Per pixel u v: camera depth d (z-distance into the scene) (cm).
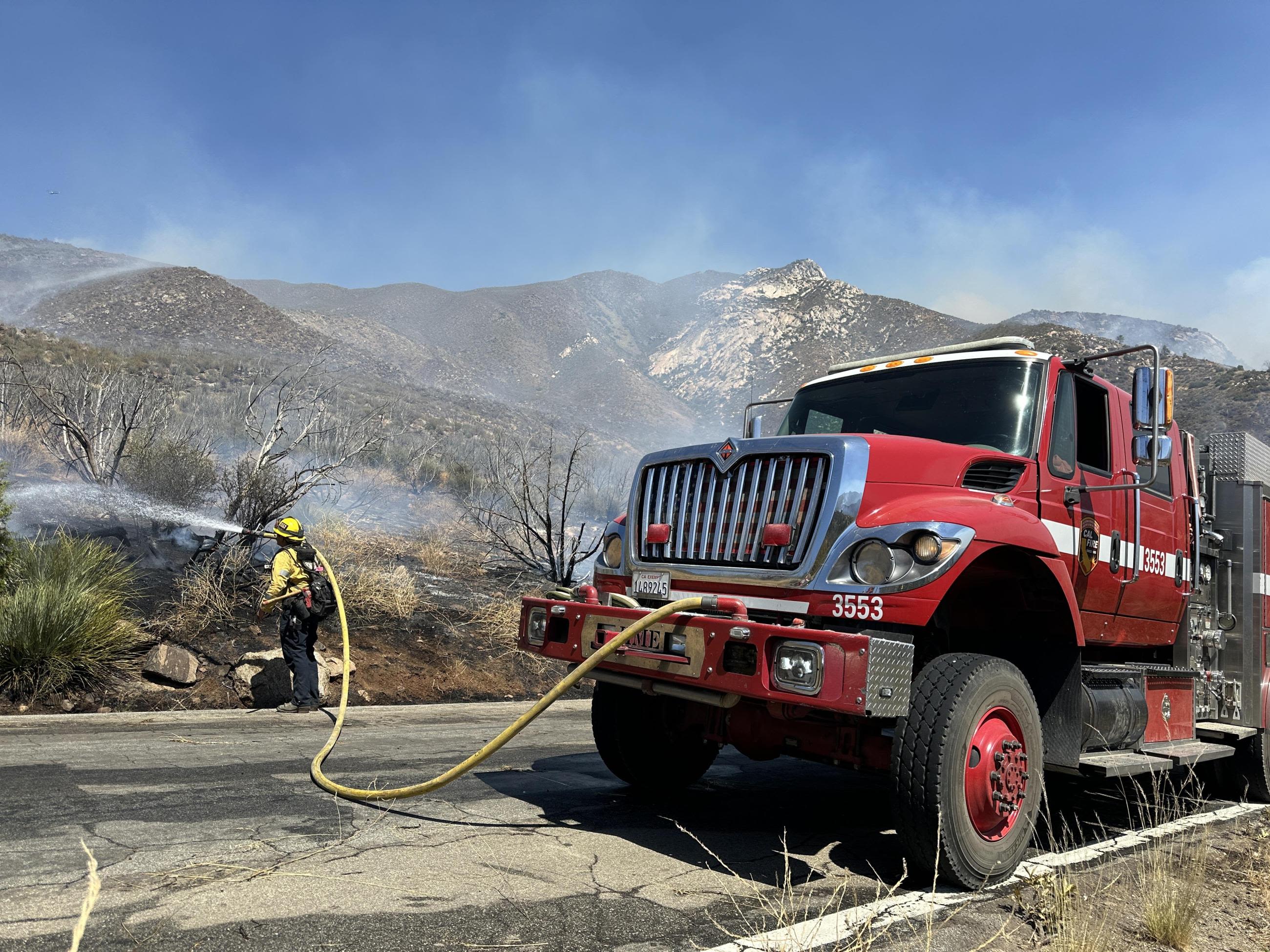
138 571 1002
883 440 443
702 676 418
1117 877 440
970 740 411
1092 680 516
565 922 337
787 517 437
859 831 517
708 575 456
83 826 426
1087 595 532
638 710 564
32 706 743
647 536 496
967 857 405
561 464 2458
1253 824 600
